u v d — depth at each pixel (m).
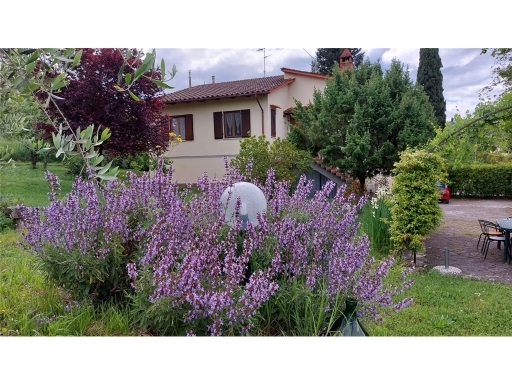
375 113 11.39
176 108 15.09
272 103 14.54
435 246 8.38
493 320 4.32
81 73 10.05
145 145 11.34
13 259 5.22
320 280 3.17
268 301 2.95
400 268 5.78
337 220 3.81
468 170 18.03
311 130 11.91
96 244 3.42
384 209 7.48
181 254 2.98
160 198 3.62
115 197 3.59
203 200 3.70
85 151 2.05
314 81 16.05
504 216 12.52
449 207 15.07
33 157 14.45
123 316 3.19
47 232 3.51
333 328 2.77
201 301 2.44
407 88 12.43
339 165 11.48
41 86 2.01
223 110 14.43
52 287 3.84
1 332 3.06
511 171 17.45
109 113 10.15
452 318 4.33
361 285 3.04
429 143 8.46
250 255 3.15
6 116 3.29
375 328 3.70
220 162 14.65
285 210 3.83
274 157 10.46
